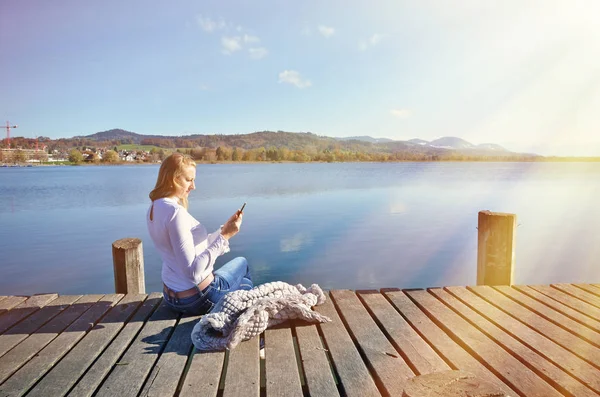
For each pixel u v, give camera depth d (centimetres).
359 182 4462
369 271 959
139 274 457
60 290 851
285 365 276
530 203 2311
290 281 881
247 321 308
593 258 1092
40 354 298
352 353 293
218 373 267
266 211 1998
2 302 408
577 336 315
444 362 278
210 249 329
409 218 1758
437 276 930
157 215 324
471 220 1702
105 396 242
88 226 1622
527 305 384
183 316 363
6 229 1559
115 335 332
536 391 241
